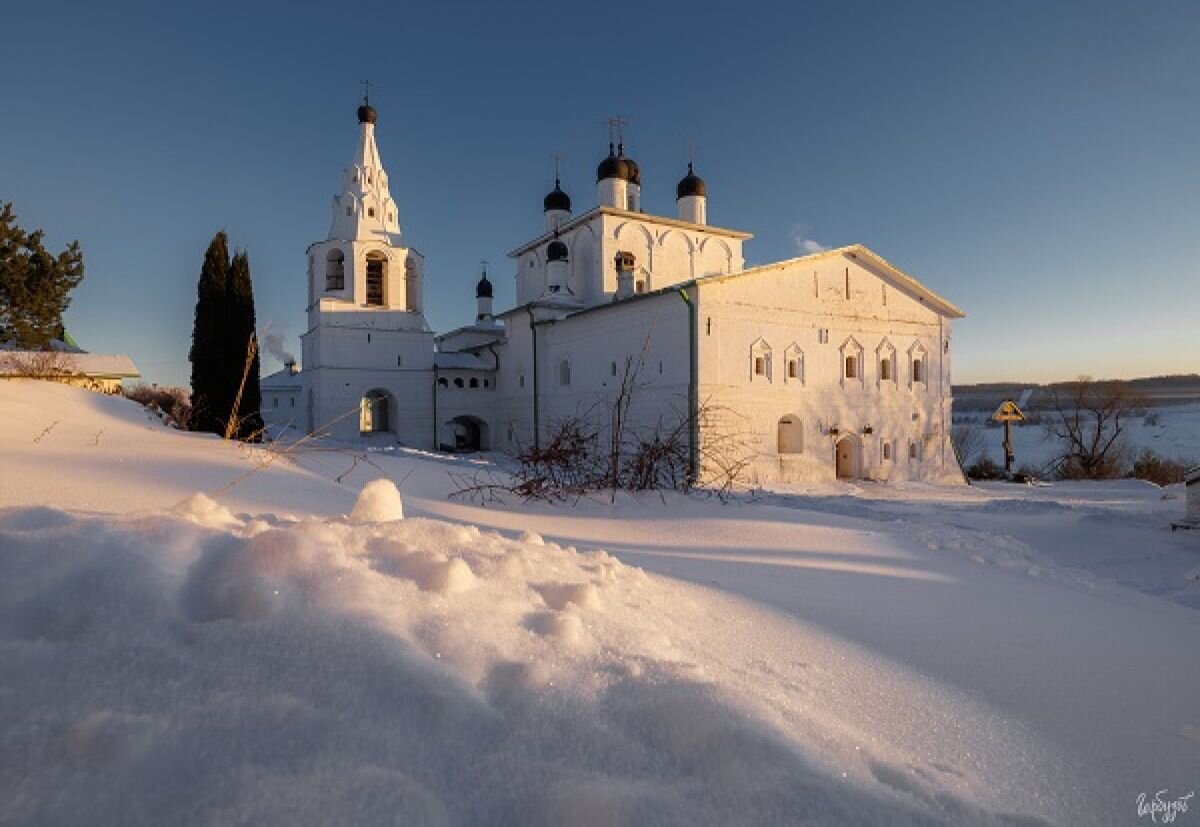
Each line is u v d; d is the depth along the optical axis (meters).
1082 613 4.85
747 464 23.05
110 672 1.64
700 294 22.75
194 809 1.28
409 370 33.50
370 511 3.72
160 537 2.29
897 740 2.26
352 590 2.14
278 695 1.62
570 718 1.78
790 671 2.75
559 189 37.69
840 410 25.53
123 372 23.00
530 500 10.15
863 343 26.28
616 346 26.39
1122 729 2.71
